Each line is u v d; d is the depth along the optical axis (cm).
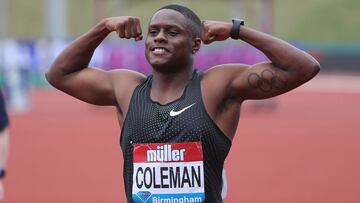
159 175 1045
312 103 5734
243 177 2908
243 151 3494
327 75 7281
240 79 1070
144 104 1068
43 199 2538
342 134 4106
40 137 3947
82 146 3656
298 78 1049
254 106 5503
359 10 9300
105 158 3331
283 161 3247
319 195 2612
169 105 1055
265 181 2838
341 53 7306
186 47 1057
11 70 5353
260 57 5147
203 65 5184
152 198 1046
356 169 3081
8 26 9181
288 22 9188
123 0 6462
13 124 4472
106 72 1143
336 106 5566
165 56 1048
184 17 1060
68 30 9006
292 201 2520
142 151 1055
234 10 7381
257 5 7269
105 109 5381
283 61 1044
